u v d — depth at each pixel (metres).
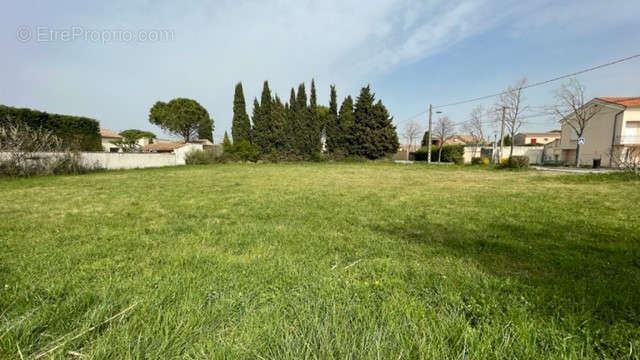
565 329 1.56
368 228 4.05
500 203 6.14
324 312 1.66
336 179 11.96
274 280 2.19
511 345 1.38
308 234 3.68
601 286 2.13
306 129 31.81
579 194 7.51
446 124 42.47
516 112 28.67
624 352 1.38
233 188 8.72
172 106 40.25
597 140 26.36
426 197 7.03
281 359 1.26
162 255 2.81
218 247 3.11
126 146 36.47
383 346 1.34
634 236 3.61
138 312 1.62
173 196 7.04
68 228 3.94
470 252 3.00
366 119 29.66
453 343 1.40
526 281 2.24
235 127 33.38
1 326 1.46
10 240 3.33
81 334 1.40
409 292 2.01
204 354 1.30
